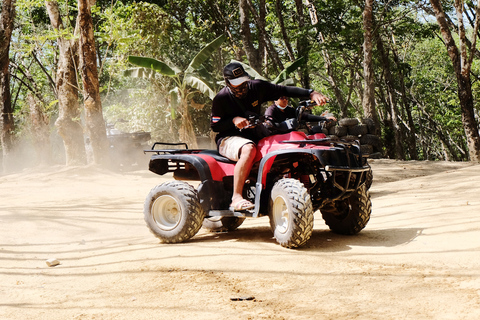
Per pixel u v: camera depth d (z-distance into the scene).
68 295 3.37
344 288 3.21
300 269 3.75
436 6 19.25
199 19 26.36
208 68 21.17
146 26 19.89
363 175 5.02
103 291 3.41
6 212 7.47
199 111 20.55
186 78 16.36
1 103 20.31
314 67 24.66
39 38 17.09
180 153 5.66
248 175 4.99
